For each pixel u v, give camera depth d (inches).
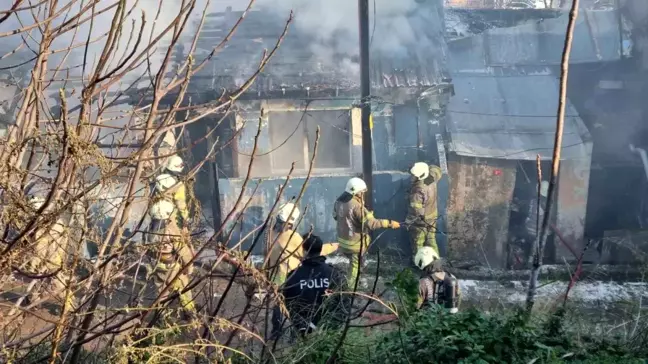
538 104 535.2
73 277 90.6
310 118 486.6
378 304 204.4
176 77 96.0
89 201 91.2
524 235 488.4
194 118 93.5
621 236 476.7
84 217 89.3
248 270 106.8
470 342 145.0
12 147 88.8
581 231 487.5
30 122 97.6
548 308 212.5
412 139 485.7
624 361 153.3
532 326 160.1
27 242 85.5
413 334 152.1
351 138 487.2
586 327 184.4
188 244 104.1
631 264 443.5
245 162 482.0
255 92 466.9
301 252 248.5
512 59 593.6
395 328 164.4
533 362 140.6
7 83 118.8
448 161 475.8
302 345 147.9
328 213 450.3
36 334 98.6
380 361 144.9
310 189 448.1
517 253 470.9
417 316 162.6
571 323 180.1
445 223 442.9
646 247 463.2
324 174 483.2
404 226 438.6
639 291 362.9
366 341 154.0
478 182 475.2
